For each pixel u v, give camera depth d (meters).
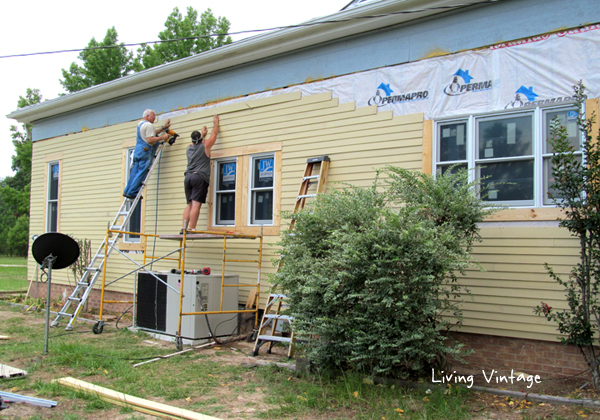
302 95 8.13
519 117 6.16
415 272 5.00
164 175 10.01
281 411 4.56
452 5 6.59
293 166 8.11
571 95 5.80
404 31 7.12
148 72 9.96
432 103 6.78
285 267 5.88
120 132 11.05
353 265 5.21
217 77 9.40
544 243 5.80
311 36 7.84
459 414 4.45
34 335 7.98
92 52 27.64
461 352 5.54
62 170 12.32
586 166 5.57
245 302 8.45
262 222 8.58
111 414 4.54
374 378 5.34
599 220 4.89
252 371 5.98
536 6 6.10
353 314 5.25
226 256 8.84
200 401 4.89
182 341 7.54
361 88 7.48
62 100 11.86
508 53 6.25
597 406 4.61
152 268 9.95
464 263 4.91
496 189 6.25
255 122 8.70
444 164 6.61
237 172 8.86
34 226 13.03
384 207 5.88
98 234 11.24
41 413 4.51
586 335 5.07
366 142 7.32
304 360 5.88
